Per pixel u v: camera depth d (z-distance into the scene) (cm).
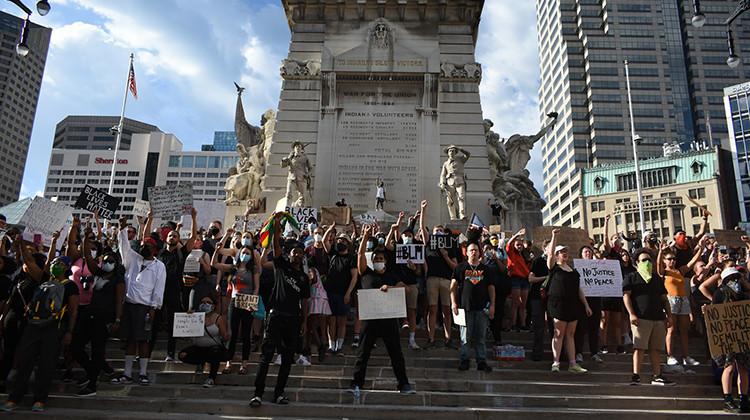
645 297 996
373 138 2522
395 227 1166
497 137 2767
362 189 2456
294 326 877
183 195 1386
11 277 1112
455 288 1045
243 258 1004
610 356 1144
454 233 1227
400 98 2588
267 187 2466
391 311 893
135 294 940
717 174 7538
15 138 15350
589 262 1128
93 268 984
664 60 10775
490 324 1181
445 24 2736
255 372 1000
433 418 828
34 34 15950
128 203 14688
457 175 2225
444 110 2578
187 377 975
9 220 2520
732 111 7781
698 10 1483
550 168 12000
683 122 10425
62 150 15075
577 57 11112
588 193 8975
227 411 839
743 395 882
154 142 15000
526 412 830
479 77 2616
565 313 1032
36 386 834
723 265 1242
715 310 929
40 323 840
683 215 7800
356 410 831
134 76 3528
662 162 8188
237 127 2947
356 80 2595
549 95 12375
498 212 2309
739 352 896
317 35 2709
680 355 1180
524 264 1344
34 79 16050
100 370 965
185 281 1069
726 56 10750
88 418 788
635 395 954
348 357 1066
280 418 816
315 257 1198
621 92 10588
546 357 1123
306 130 2548
